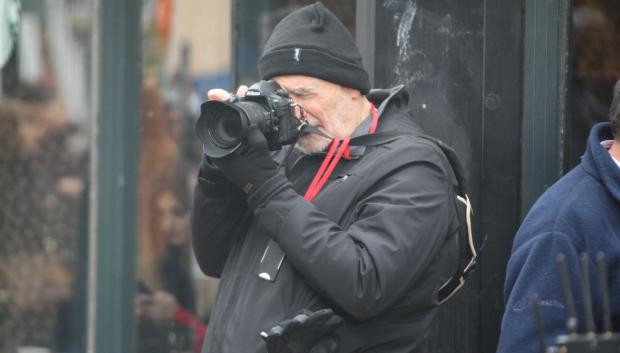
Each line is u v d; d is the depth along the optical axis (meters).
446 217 9.07
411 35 11.65
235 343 8.95
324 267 8.65
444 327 11.63
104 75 16.22
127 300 16.34
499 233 11.65
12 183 16.80
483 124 11.64
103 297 16.36
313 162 9.43
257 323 8.91
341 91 9.31
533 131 11.54
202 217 9.69
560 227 9.38
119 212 16.31
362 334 9.07
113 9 16.19
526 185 11.56
